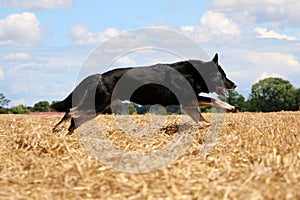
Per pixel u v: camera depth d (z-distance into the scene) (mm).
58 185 6359
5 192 6031
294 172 6504
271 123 12797
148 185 6098
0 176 6793
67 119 12461
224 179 6223
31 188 6293
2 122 15266
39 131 11578
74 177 6586
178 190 5891
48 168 7191
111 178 6488
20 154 8508
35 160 7664
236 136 9906
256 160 7391
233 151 8344
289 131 10391
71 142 10039
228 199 5559
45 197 5922
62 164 7480
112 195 5898
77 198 5895
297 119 14500
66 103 12617
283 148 8312
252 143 8797
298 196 5543
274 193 5637
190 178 6344
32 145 9445
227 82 13422
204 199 5555
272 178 6281
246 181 6070
